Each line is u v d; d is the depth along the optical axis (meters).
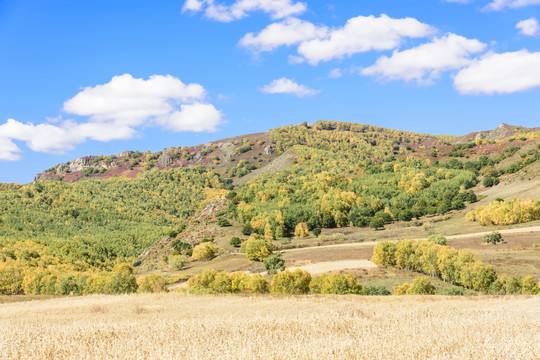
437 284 68.94
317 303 30.47
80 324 17.25
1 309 31.55
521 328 12.45
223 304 29.86
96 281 72.00
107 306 29.89
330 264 88.62
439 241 91.81
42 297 50.50
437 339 10.68
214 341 11.18
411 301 33.31
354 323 14.55
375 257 83.44
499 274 67.31
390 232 130.50
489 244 92.06
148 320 19.16
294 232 152.88
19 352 11.20
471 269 61.25
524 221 110.56
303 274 60.94
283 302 31.36
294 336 12.13
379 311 20.81
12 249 133.38
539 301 27.73
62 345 11.93
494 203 122.00
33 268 104.12
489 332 11.78
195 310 25.53
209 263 115.94
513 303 26.44
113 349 10.76
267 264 86.81
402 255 80.38
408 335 11.30
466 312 19.16
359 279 74.88
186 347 10.62
